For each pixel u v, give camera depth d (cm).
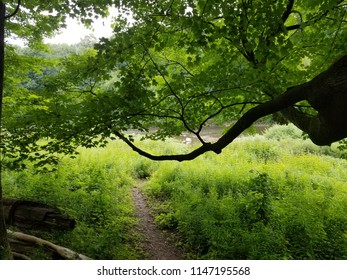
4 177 873
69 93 543
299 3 530
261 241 609
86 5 440
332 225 678
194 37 449
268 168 1198
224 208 771
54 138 549
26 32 756
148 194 1102
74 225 664
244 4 402
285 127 2102
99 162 1272
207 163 1323
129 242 729
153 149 1717
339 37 537
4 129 539
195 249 703
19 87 812
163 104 543
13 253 540
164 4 442
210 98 525
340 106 308
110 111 470
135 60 488
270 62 484
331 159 1444
